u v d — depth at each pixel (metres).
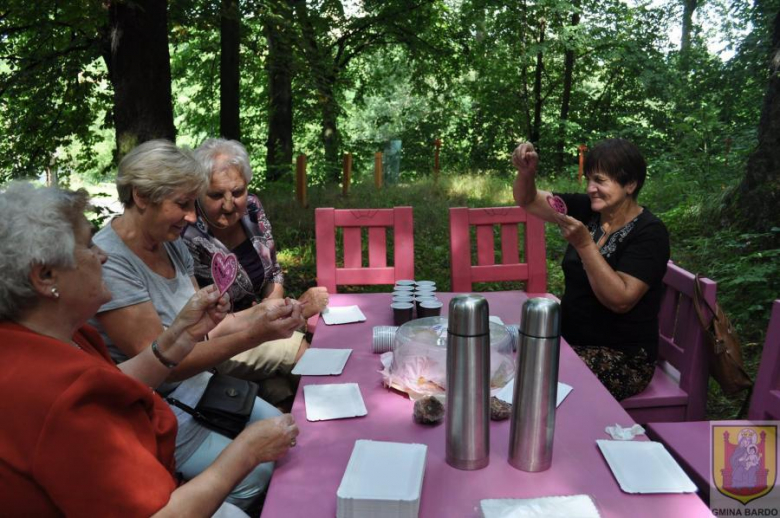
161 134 6.37
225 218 3.09
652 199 9.37
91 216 6.62
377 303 3.20
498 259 7.03
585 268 2.66
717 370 2.70
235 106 9.62
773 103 6.48
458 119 22.17
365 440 1.75
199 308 1.86
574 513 1.44
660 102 19.50
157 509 1.34
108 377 1.34
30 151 10.73
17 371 1.29
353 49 16.92
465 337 1.55
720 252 6.27
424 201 10.56
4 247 1.32
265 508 1.53
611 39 18.00
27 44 9.68
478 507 1.50
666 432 2.21
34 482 1.28
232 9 9.00
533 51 17.50
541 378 1.58
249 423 2.40
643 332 2.79
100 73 10.17
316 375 2.29
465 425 1.63
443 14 16.89
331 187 12.18
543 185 13.69
